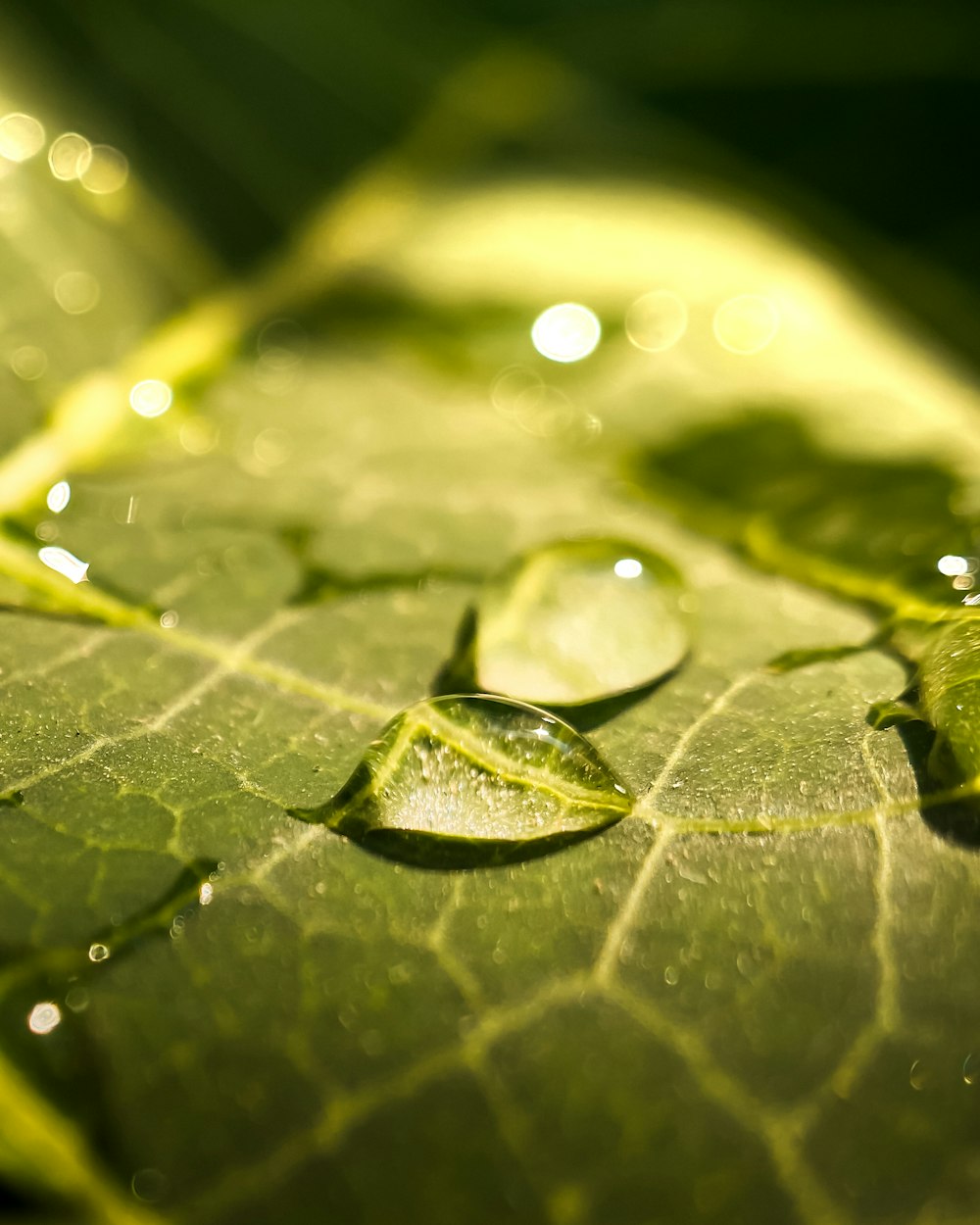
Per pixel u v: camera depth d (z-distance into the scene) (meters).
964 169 0.11
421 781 0.07
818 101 0.12
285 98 0.11
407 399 0.09
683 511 0.08
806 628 0.08
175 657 0.07
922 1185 0.06
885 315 0.10
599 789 0.07
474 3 0.13
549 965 0.07
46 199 0.09
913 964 0.07
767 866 0.07
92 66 0.10
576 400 0.09
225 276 0.09
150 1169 0.06
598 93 0.12
